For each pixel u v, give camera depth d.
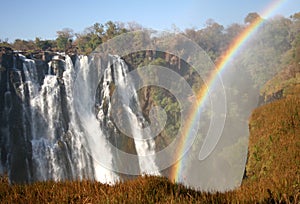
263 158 10.09
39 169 28.73
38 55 33.88
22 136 29.23
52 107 31.27
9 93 29.62
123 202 4.30
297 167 8.47
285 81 23.44
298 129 10.80
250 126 12.41
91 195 4.89
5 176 5.88
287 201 4.47
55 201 4.66
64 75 33.00
